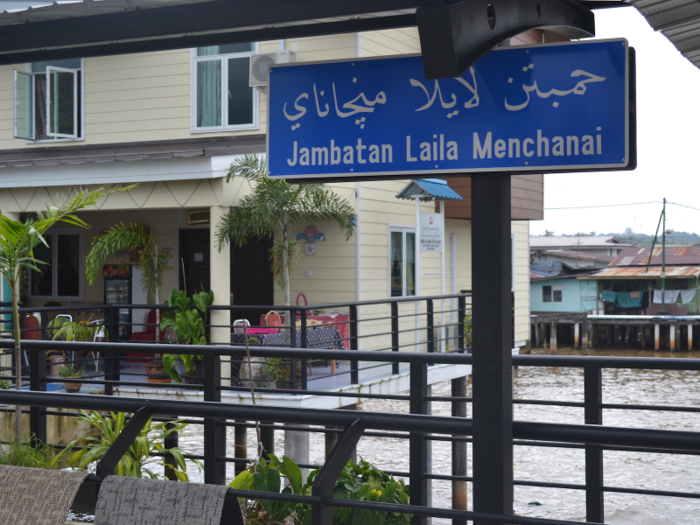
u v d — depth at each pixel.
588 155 3.04
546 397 21.92
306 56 13.86
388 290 14.73
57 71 15.34
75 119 15.26
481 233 3.04
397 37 14.66
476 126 3.17
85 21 3.39
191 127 14.58
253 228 11.77
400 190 15.10
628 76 3.00
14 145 15.80
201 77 14.56
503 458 2.89
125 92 15.03
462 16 2.61
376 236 14.38
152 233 15.27
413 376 5.21
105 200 12.39
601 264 52.41
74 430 9.59
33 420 5.62
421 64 3.26
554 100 3.08
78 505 3.68
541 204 20.03
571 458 14.28
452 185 17.52
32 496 3.24
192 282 15.17
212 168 11.47
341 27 3.43
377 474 4.99
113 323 11.27
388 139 3.31
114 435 5.74
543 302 49.53
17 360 7.11
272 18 3.15
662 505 11.07
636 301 47.81
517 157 3.11
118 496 3.13
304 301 12.91
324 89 3.41
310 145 3.43
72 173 12.45
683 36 3.76
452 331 17.59
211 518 3.00
